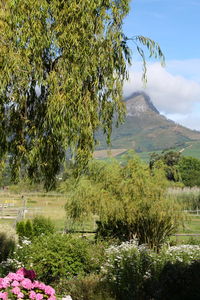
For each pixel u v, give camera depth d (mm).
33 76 6352
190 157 62688
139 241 14312
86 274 10930
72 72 6348
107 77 6652
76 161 6465
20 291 6469
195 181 60656
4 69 5988
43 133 6434
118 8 6848
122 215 13727
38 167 6906
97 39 6621
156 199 13797
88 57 6438
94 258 11398
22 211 25000
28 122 6656
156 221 13945
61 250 10836
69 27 6441
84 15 6480
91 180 14398
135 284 9336
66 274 10578
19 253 11570
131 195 13828
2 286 6398
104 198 13891
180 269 7242
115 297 9234
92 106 6457
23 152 6473
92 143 6477
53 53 6559
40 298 6395
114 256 10898
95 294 9398
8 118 6578
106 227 14727
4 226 13633
